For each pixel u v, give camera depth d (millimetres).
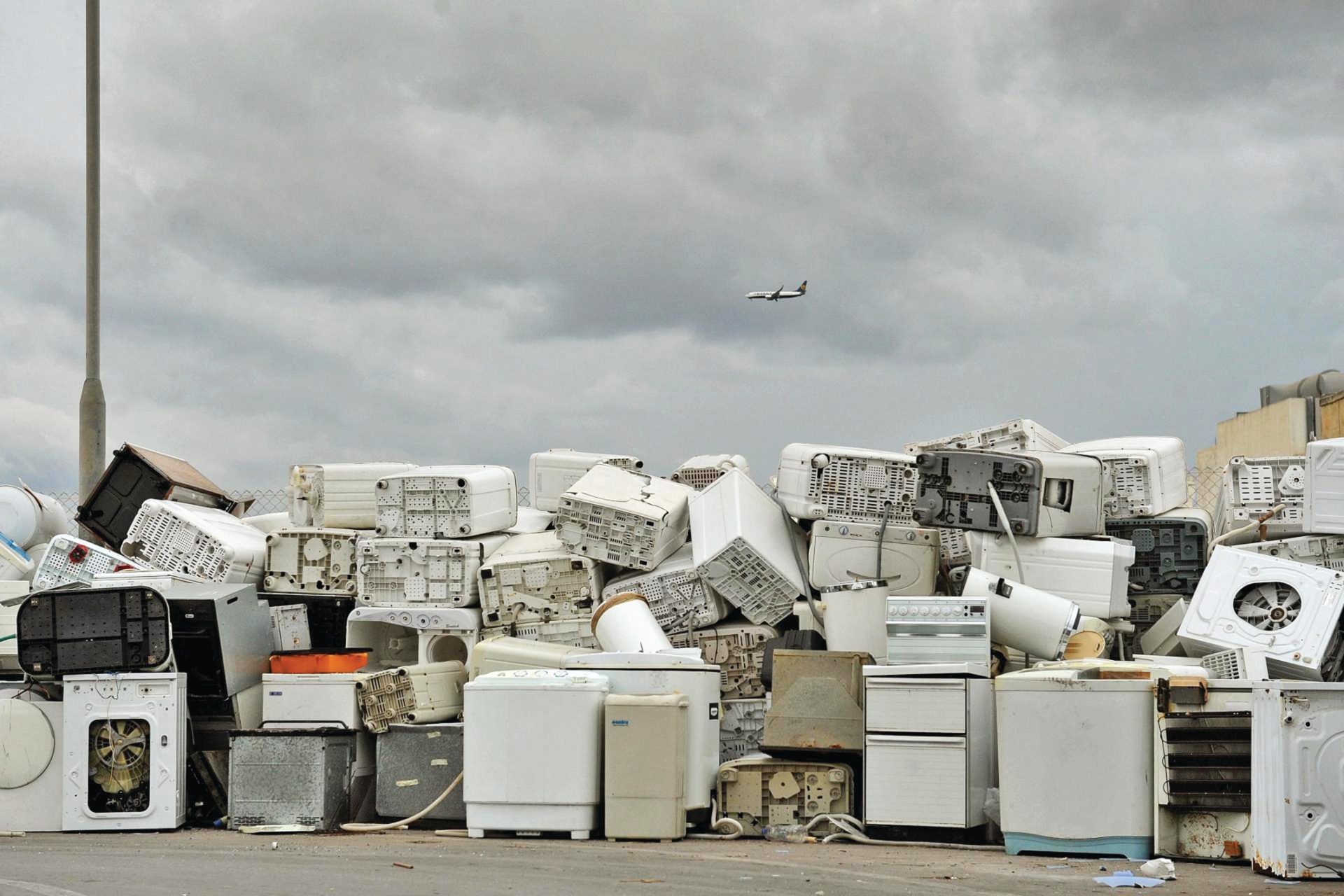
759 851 8953
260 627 11438
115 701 10383
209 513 13281
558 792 9680
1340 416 17328
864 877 7633
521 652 11078
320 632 12703
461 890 7102
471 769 9836
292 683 10836
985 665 9562
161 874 7824
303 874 7809
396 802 10602
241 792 10383
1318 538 10711
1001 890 7105
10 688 10930
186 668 10742
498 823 9750
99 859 8617
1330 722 7559
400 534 12484
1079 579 10891
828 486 12156
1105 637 10773
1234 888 7227
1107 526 11836
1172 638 11141
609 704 9672
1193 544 11633
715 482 12500
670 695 9742
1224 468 12789
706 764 10039
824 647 11383
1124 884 7340
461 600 12180
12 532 13969
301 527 13109
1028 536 10930
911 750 9375
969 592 10305
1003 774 8891
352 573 12633
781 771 9859
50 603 10516
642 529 12156
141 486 13586
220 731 10977
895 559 11672
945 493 11086
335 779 10484
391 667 12383
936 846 9242
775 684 10086
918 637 9742
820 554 11797
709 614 11906
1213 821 8375
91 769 10367
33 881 7562
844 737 9836
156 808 10328
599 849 9070
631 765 9578
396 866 8148
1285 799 7539
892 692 9477
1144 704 8641
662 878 7555
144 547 12422
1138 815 8547
